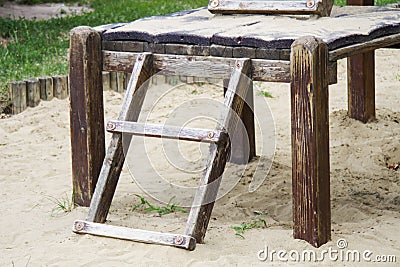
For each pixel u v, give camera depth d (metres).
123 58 6.74
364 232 6.29
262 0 6.97
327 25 6.43
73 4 21.34
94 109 6.85
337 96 10.71
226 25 6.70
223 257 5.77
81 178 6.95
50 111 10.41
